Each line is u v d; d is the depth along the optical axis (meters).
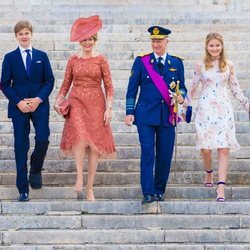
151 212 14.91
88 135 15.05
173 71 15.24
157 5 26.61
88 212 14.93
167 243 14.26
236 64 20.44
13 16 25.23
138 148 16.83
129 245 14.09
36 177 15.62
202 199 15.50
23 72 15.43
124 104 18.50
